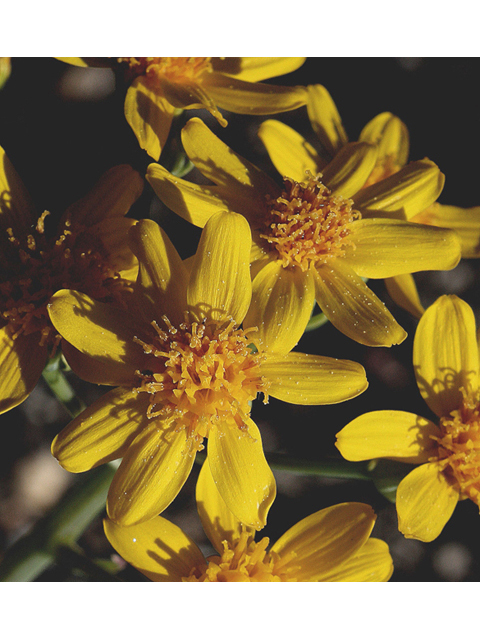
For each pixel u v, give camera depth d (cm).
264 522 13
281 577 13
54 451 13
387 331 13
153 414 13
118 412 13
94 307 13
